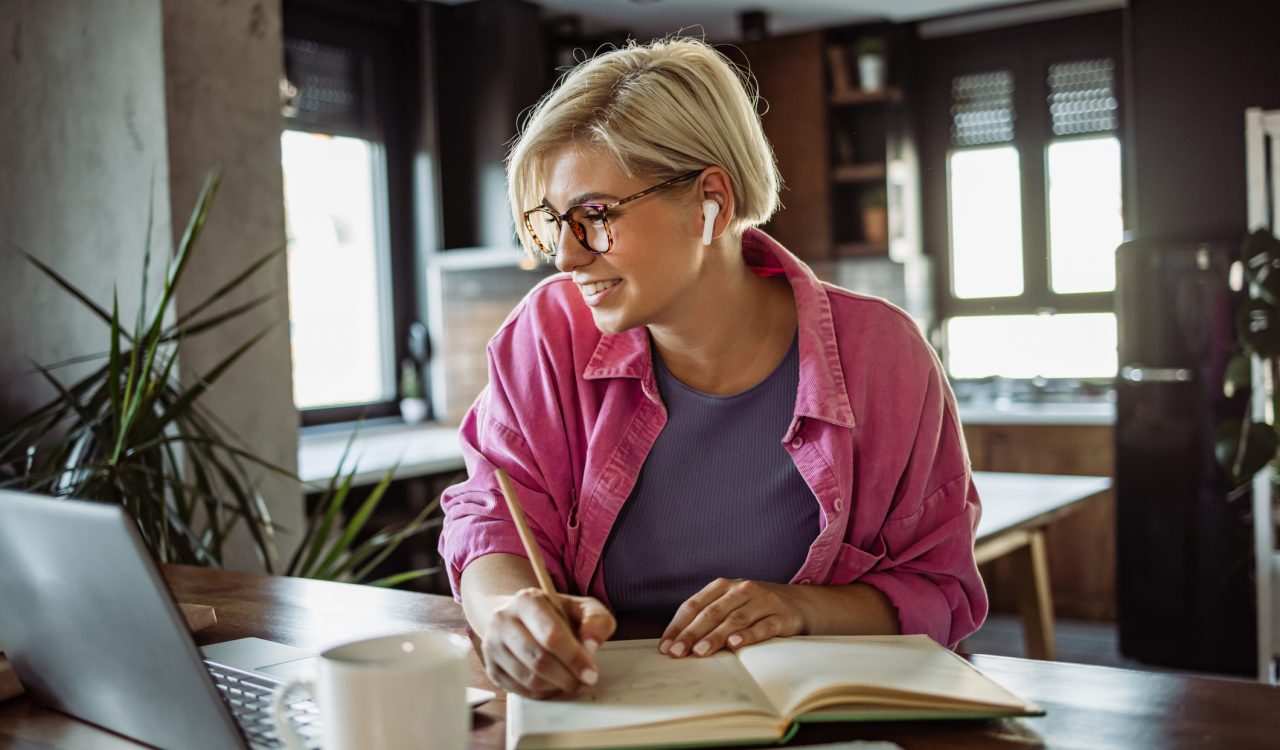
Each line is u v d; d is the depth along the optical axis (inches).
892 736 35.4
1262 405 157.5
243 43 116.8
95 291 115.3
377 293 192.7
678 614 43.3
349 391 188.2
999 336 218.4
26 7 118.3
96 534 31.7
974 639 182.1
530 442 52.8
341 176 185.2
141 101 110.7
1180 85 181.0
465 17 191.0
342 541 94.9
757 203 47.5
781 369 50.3
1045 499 116.3
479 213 193.0
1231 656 163.3
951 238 221.3
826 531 48.4
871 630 46.6
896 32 212.7
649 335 51.5
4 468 99.3
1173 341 165.6
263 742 35.2
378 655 32.6
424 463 155.5
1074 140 208.7
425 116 192.5
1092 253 209.2
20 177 120.0
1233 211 178.2
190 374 110.2
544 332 53.9
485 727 37.5
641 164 43.8
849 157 214.5
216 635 50.5
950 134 219.6
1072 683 40.1
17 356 120.6
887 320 51.1
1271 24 174.7
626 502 51.6
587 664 36.0
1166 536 167.5
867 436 49.7
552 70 208.4
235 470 114.5
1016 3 205.3
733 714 34.7
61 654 37.7
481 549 50.7
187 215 111.5
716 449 50.5
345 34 182.7
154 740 36.3
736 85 47.1
